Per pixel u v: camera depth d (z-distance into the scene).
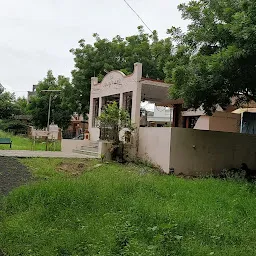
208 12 12.05
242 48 10.05
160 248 4.55
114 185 8.87
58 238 4.97
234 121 20.09
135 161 16.05
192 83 11.81
